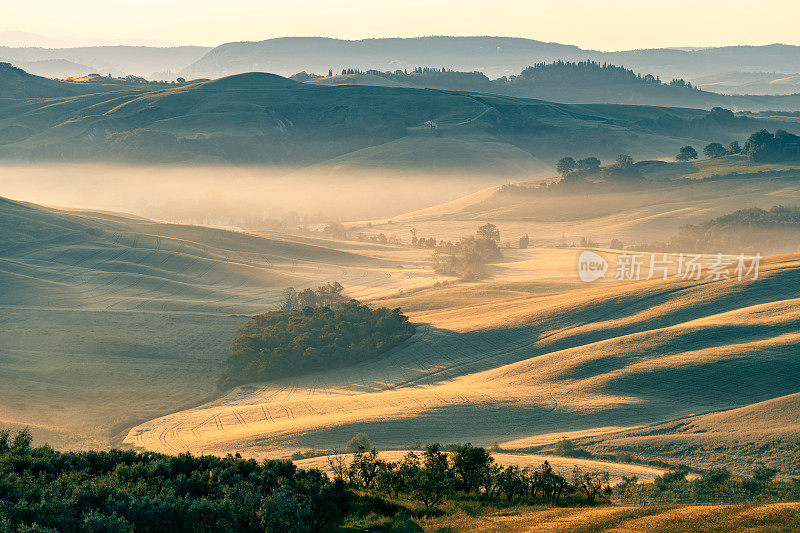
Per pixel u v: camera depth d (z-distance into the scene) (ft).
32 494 171.42
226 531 161.17
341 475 225.56
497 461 296.71
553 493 218.79
